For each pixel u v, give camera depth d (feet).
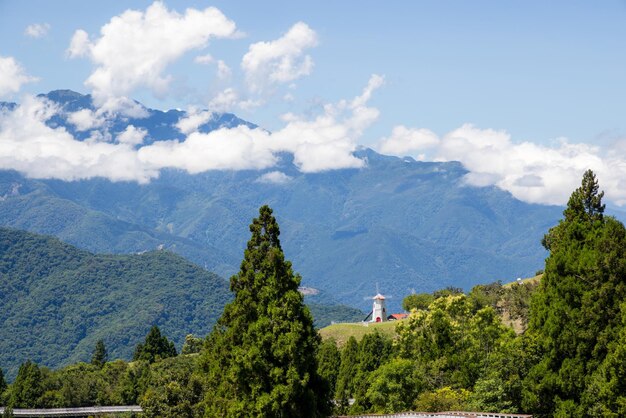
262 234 394.32
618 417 343.67
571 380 377.71
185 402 501.56
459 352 553.23
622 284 374.22
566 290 390.83
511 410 425.69
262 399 357.00
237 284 393.91
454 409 456.86
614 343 360.69
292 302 367.66
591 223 412.98
